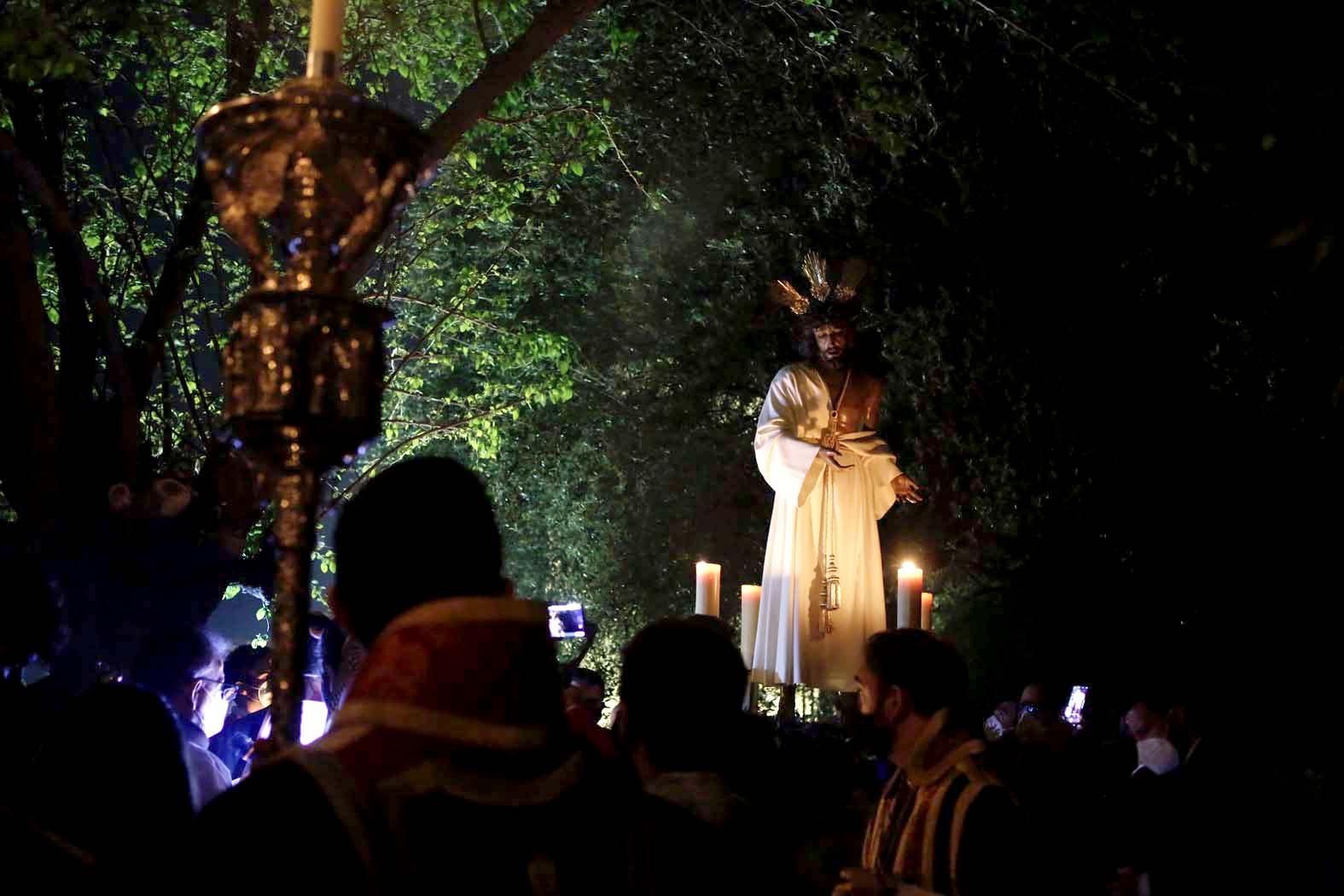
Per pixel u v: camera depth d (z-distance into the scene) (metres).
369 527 2.11
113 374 7.43
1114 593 16.64
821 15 11.73
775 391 7.82
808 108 16.28
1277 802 6.68
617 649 20.00
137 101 11.06
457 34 11.73
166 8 9.48
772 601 7.71
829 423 7.75
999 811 3.51
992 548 17.41
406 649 2.01
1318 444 15.53
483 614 2.05
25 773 2.84
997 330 15.85
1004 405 16.09
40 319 6.88
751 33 15.84
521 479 21.06
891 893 3.44
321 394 2.01
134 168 10.25
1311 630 15.75
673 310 18.66
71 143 9.66
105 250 9.97
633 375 19.64
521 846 1.96
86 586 5.89
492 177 13.06
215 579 6.19
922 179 15.72
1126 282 15.68
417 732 1.94
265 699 5.23
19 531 3.56
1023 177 15.19
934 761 3.67
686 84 17.20
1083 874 6.22
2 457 6.90
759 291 17.38
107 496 6.80
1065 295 15.75
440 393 18.17
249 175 2.05
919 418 16.45
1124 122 13.59
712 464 18.70
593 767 2.21
